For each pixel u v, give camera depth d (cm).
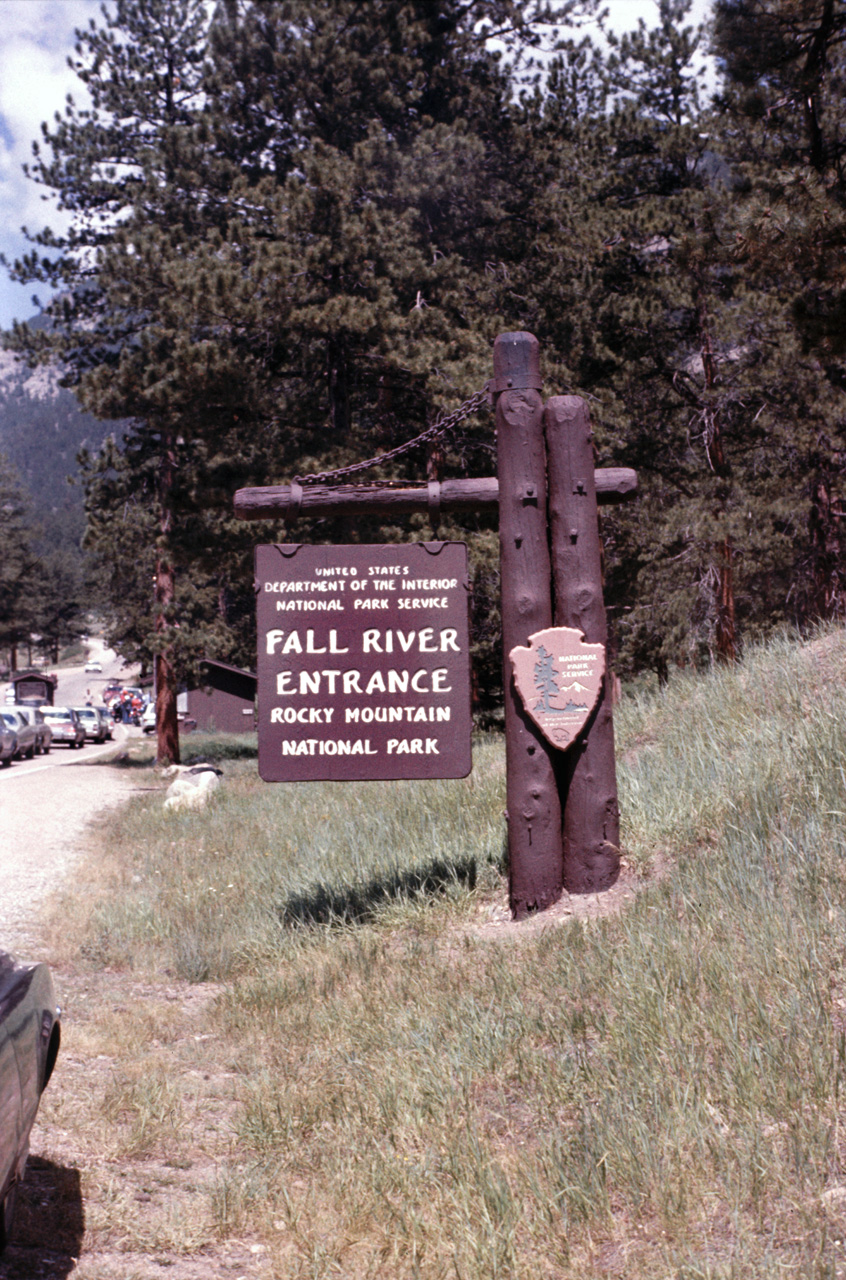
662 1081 420
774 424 2356
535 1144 411
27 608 11125
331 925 811
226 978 768
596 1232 348
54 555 15775
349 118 2498
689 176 2634
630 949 552
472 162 2417
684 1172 361
